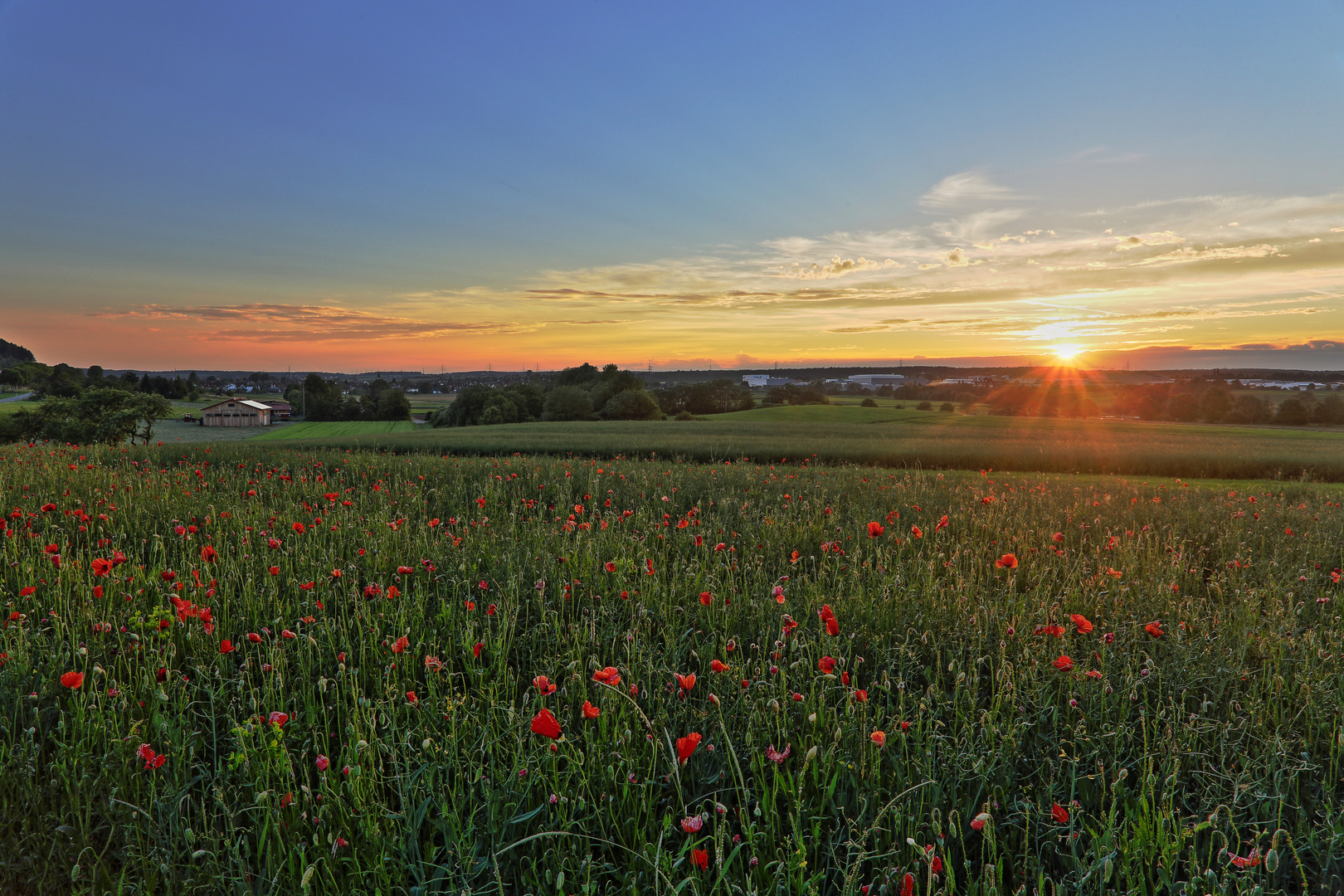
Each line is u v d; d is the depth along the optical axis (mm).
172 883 2393
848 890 2092
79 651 3512
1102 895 2234
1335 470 26312
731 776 2998
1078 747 3186
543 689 2941
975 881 2389
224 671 3852
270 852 2426
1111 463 28141
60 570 4953
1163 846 2379
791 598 5273
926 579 5512
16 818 2689
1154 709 3664
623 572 5574
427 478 12984
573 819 2744
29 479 9227
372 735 2855
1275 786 2824
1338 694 3506
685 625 4887
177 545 6578
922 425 60469
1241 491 14547
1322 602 5004
